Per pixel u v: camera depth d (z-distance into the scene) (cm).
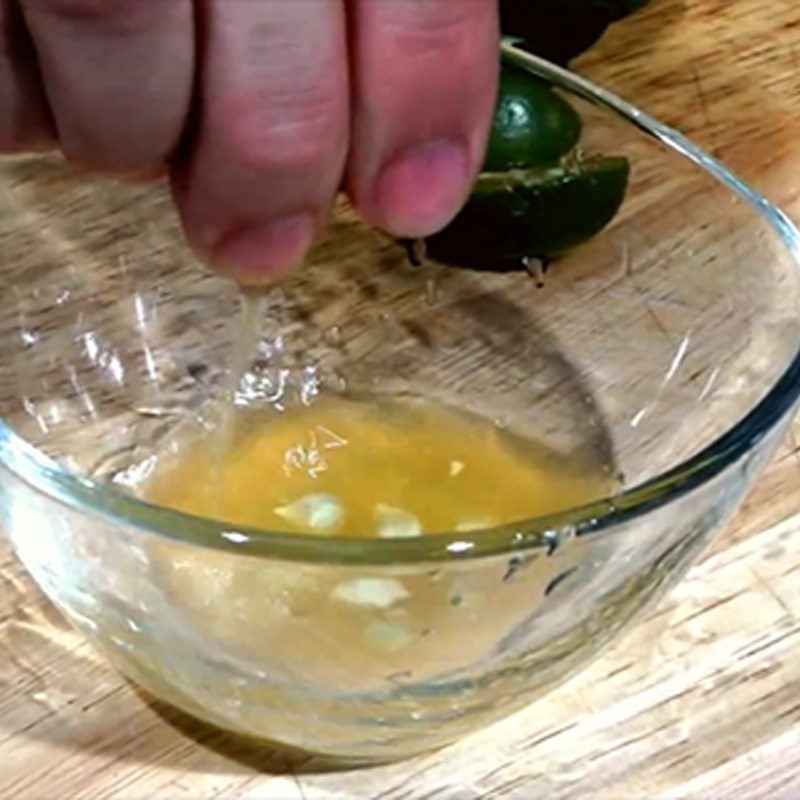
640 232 34
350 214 35
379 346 35
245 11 21
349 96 22
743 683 30
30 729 29
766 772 29
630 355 33
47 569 27
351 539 24
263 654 27
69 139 22
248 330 33
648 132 34
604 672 30
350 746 28
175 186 23
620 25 47
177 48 21
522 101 34
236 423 33
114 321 34
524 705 29
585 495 32
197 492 32
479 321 36
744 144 42
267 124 21
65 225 35
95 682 30
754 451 26
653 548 27
